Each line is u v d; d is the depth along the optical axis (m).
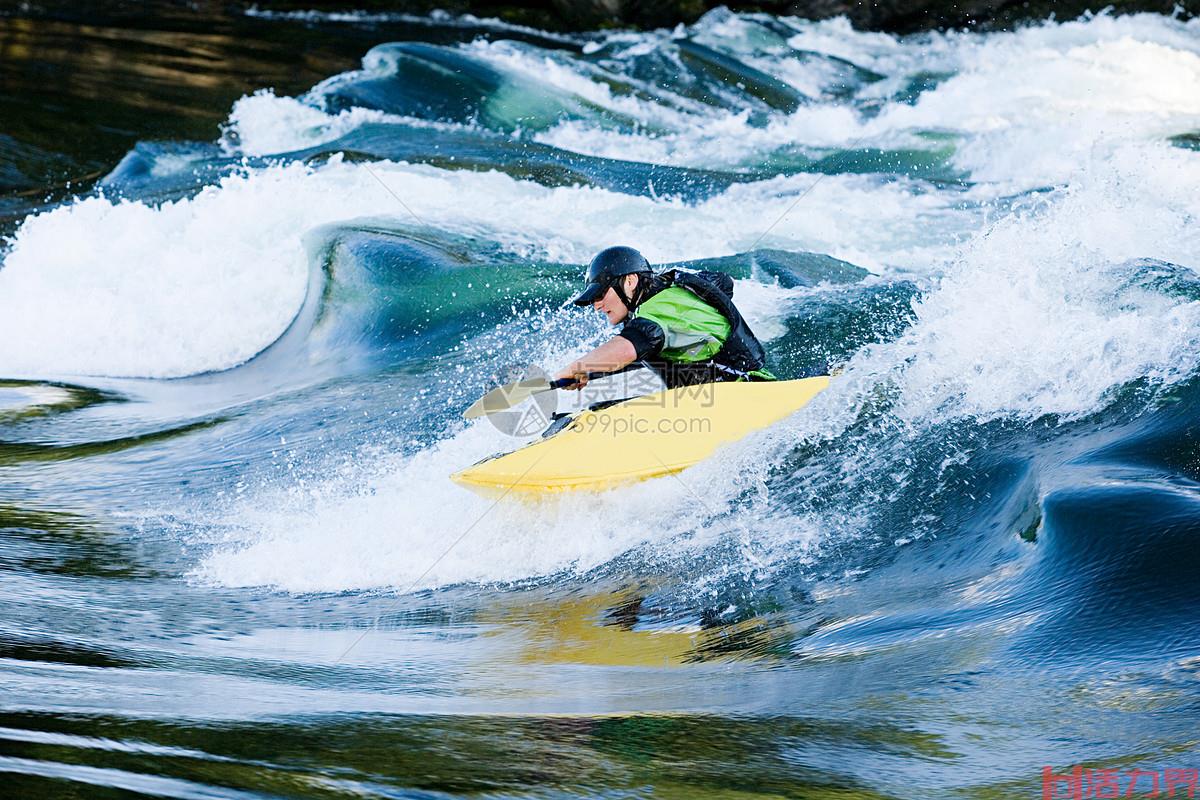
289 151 45.34
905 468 16.45
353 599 15.51
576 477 17.09
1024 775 8.77
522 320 26.86
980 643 11.31
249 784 8.43
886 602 13.18
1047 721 9.62
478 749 9.50
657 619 14.00
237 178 36.28
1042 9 64.19
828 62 59.50
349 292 29.84
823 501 16.33
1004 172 39.09
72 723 9.52
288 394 25.86
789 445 17.59
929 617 12.34
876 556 14.62
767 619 13.48
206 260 33.44
